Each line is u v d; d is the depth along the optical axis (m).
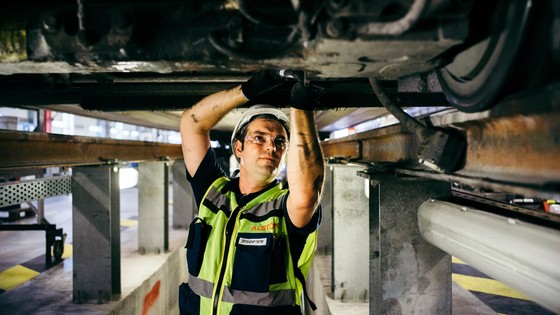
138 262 4.23
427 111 3.84
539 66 0.55
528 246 0.74
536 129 0.61
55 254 4.59
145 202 4.59
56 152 2.30
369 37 0.60
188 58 0.73
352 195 3.04
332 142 3.88
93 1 0.73
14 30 0.73
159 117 5.32
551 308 0.70
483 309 2.99
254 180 1.52
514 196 5.56
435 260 1.39
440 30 0.60
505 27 0.57
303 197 1.25
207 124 1.59
